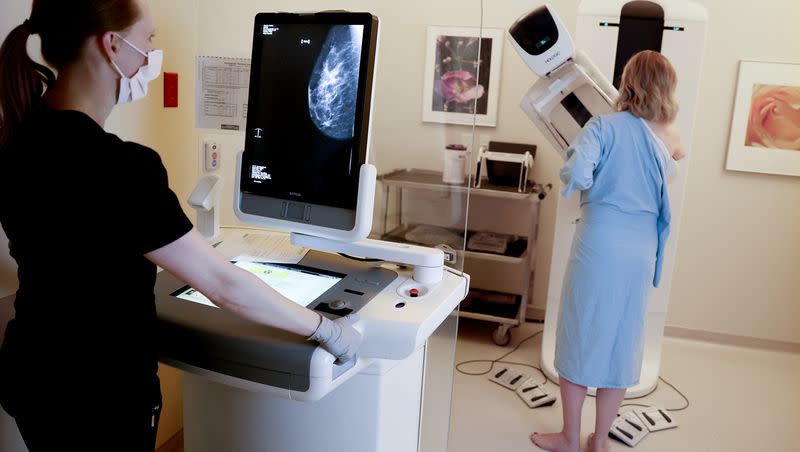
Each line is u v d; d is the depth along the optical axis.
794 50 3.43
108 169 1.02
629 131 2.28
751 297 3.70
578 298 2.39
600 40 3.00
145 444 1.21
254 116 1.54
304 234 1.59
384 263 1.65
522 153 3.65
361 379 1.56
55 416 1.10
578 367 2.42
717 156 3.60
